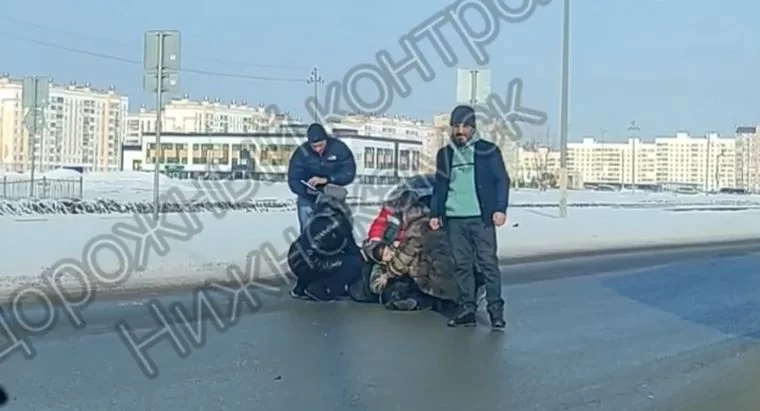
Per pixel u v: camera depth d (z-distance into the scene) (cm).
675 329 1044
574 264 1800
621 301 1265
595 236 2550
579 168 12769
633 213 4012
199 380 745
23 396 684
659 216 3878
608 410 691
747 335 1014
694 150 13250
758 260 1967
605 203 5012
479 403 702
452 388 744
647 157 13112
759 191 11019
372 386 743
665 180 13238
